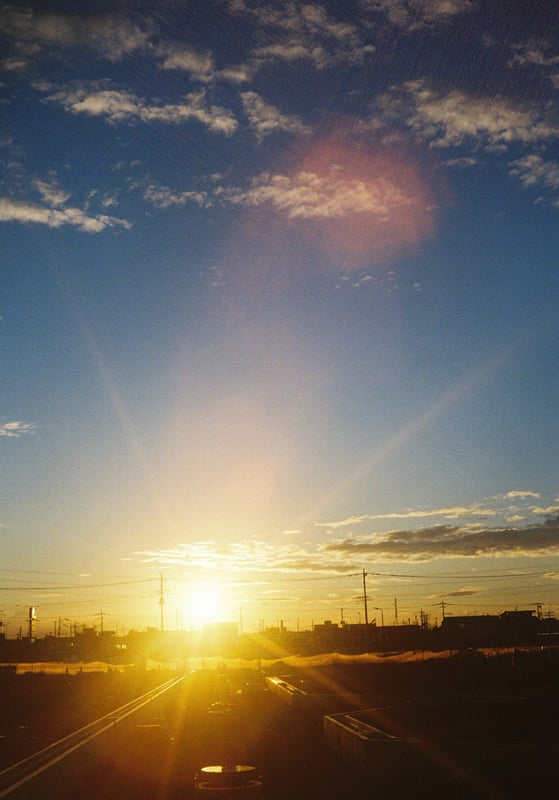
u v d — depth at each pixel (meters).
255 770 15.34
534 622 122.44
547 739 23.91
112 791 19.41
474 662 65.81
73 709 43.75
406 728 27.38
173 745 27.45
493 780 17.72
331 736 25.91
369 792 17.69
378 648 113.12
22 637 129.88
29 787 16.27
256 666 93.62
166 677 81.88
